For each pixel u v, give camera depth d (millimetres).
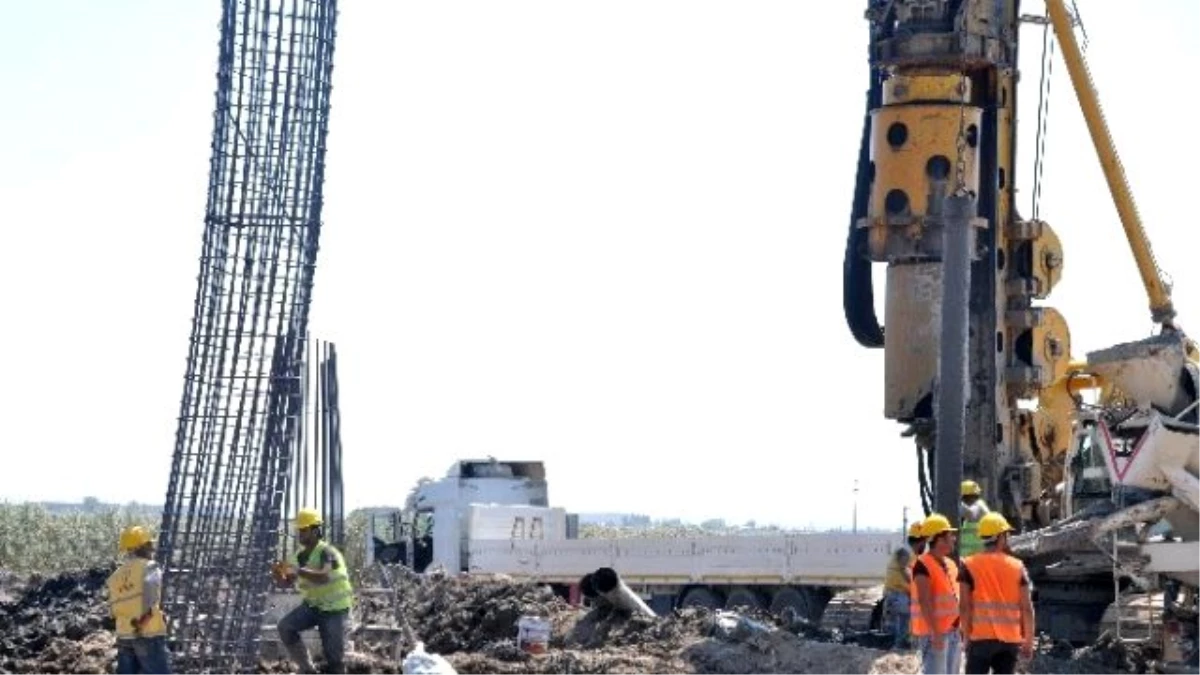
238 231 22766
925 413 34438
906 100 34344
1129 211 34438
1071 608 30234
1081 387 33438
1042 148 35562
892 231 34281
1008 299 35500
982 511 27469
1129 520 28281
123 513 85062
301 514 23016
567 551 45344
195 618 22625
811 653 25859
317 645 24812
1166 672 26344
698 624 28906
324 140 22906
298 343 22688
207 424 22719
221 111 22766
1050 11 34719
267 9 22859
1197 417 29000
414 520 51656
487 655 27469
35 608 36062
